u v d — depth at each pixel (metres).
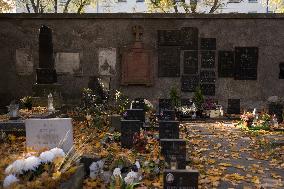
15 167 6.21
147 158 9.02
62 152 6.87
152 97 20.09
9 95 20.30
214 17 19.78
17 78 20.30
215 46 19.91
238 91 20.03
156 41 20.02
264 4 46.25
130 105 17.48
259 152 10.88
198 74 20.03
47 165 6.36
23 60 20.22
